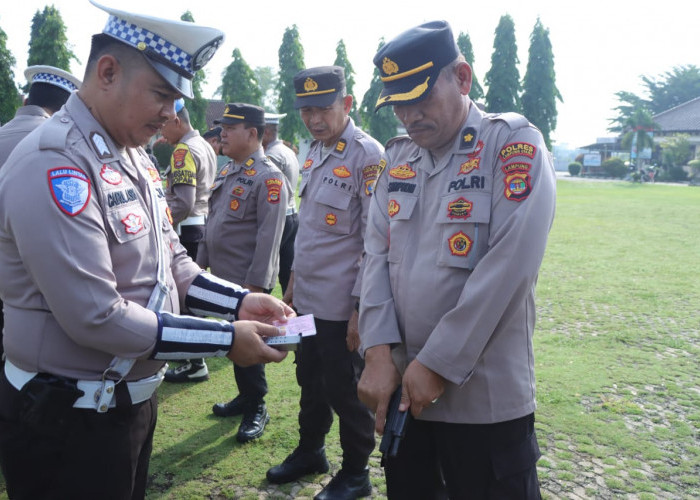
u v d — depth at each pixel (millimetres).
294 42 30359
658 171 41406
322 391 2844
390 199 1929
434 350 1627
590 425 3434
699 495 2744
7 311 1565
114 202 1556
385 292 1906
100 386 1554
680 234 11734
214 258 3691
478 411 1719
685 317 5797
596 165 46344
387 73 1736
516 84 35250
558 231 12234
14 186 1418
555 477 2885
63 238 1398
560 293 6785
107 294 1449
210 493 2787
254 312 1921
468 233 1688
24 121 2756
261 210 3438
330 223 2818
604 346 4922
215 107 32688
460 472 1786
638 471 2938
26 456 1553
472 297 1583
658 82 61375
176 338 1537
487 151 1721
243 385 3338
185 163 4086
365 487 2793
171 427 3463
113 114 1585
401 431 1678
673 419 3529
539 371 4312
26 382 1529
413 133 1761
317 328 2801
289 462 2930
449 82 1709
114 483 1624
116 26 1538
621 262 8727
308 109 2822
